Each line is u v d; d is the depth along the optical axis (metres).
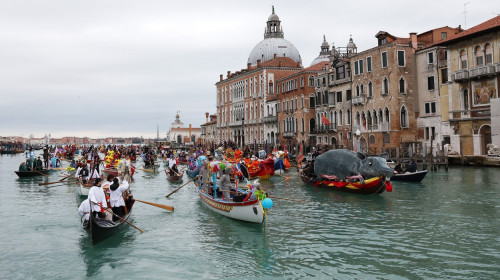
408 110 42.75
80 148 104.94
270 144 67.62
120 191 14.77
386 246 12.51
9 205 19.83
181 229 14.84
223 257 11.77
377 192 21.34
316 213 17.34
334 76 53.22
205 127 108.62
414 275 10.18
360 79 47.91
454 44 37.50
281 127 66.94
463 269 10.53
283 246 12.68
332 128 53.97
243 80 79.62
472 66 35.84
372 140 46.09
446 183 25.48
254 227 14.96
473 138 36.00
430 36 44.44
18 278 10.38
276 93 70.12
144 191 24.81
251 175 30.31
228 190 16.80
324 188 24.56
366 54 46.62
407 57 42.81
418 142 42.09
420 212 17.27
